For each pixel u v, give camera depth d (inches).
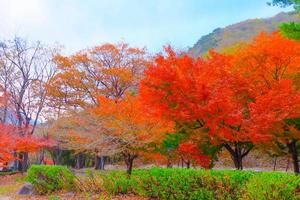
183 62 531.5
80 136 816.9
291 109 521.0
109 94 1279.5
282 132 590.2
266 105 515.2
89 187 617.3
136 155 686.5
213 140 581.9
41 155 1674.5
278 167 1315.2
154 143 677.3
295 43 569.0
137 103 611.8
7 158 1023.6
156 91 531.2
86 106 1237.7
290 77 608.7
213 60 541.6
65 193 628.7
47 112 1312.7
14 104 1299.2
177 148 701.9
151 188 511.2
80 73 1275.8
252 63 601.9
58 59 1299.2
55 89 1294.3
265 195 343.0
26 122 1286.9
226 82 530.0
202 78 514.9
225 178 422.9
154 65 527.8
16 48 1375.5
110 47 1315.2
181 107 530.6
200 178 447.8
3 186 900.0
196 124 600.1
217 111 512.4
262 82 597.6
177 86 517.7
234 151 690.2
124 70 1262.3
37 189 658.2
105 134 701.9
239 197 402.9
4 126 1072.2
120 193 570.6
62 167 671.8
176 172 481.7
